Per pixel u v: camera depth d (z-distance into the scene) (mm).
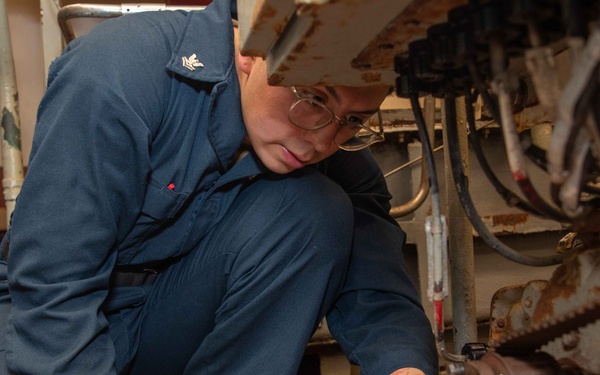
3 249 952
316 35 503
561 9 397
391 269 977
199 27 885
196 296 946
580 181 397
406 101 1537
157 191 875
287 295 883
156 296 987
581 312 465
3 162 1371
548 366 520
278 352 862
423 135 546
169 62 848
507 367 521
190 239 956
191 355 986
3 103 1357
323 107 748
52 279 778
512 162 422
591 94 369
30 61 1656
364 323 934
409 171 1585
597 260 524
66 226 771
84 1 1449
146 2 1467
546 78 392
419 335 873
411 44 528
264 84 779
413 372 788
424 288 1548
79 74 790
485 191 1526
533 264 577
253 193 955
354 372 1636
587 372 503
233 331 876
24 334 790
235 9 942
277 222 898
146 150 804
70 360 758
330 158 1111
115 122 780
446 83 525
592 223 514
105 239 805
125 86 797
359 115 775
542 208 466
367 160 1154
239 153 956
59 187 771
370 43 528
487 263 1604
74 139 776
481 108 933
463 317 1028
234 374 892
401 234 1061
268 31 544
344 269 937
